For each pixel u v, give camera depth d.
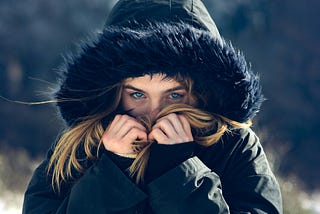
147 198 2.97
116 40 2.98
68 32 27.31
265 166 3.06
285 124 30.19
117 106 3.07
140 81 2.98
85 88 3.04
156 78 2.96
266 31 30.75
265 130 14.90
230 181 3.04
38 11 27.80
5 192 12.60
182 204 2.84
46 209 3.12
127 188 2.89
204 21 3.09
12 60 27.48
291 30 31.30
